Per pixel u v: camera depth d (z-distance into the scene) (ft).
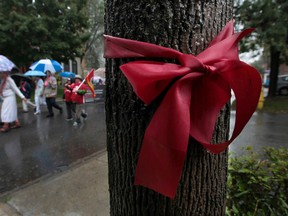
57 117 27.20
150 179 2.37
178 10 2.59
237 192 5.78
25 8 49.55
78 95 22.53
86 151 14.80
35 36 48.78
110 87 3.07
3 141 17.60
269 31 31.22
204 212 3.17
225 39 2.50
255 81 2.30
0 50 49.39
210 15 2.72
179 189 2.96
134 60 2.68
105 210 8.35
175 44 2.63
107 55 2.62
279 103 37.88
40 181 10.78
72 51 57.26
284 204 5.59
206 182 3.10
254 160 6.30
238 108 2.40
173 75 2.23
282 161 6.12
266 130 21.13
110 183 3.48
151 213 3.08
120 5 2.74
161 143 2.29
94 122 24.27
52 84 27.27
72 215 8.13
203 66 2.23
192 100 2.45
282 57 48.73
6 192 9.80
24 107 31.19
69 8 54.29
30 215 8.18
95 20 73.15
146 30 2.64
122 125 3.01
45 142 17.10
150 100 2.43
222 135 3.14
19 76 35.99
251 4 31.40
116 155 3.19
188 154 2.90
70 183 10.40
